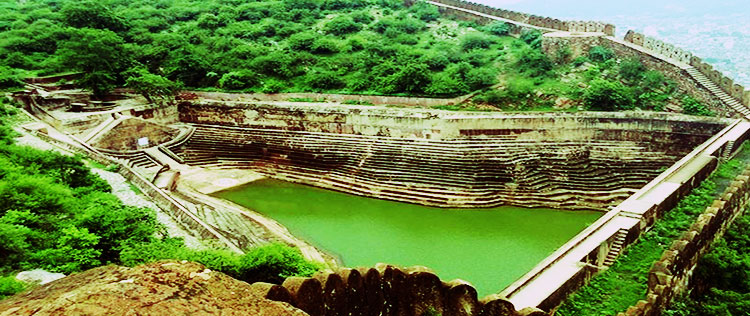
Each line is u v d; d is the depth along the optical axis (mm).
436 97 45781
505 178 38531
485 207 37469
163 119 48625
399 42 57438
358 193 40312
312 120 45500
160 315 6371
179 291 6895
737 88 40250
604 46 48719
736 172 32500
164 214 28078
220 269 17984
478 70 48219
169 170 42469
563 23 54250
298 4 69438
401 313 14398
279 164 44688
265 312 7078
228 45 58250
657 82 43375
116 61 51062
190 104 49406
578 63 47688
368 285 13195
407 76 47219
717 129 37062
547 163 39281
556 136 40438
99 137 42562
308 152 44312
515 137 40688
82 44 49125
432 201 37938
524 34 55781
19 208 21156
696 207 28578
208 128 48750
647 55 45469
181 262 7574
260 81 52594
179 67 53031
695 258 23578
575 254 22781
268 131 46844
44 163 28250
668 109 41750
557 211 36812
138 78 47562
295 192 41062
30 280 15031
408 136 42312
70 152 34938
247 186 42188
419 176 39562
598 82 42719
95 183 28641
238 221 33062
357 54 55688
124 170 34188
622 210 26578
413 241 32469
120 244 20172
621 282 22344
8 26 62750
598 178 38375
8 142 31281
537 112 41062
